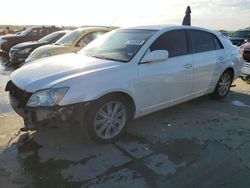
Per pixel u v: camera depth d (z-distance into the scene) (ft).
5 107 17.40
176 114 16.02
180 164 10.71
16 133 13.26
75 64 12.55
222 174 10.07
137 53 12.93
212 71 17.15
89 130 11.57
